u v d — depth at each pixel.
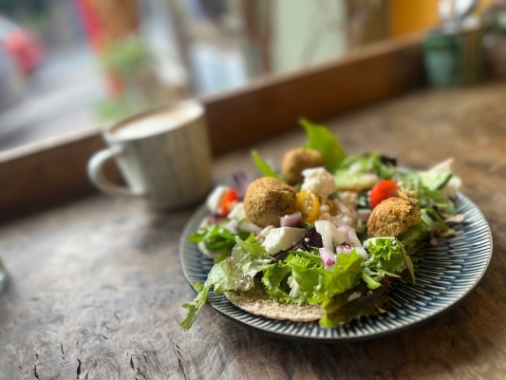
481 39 0.69
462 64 0.70
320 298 0.26
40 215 0.54
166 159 0.46
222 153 0.63
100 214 0.52
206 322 0.31
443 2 0.72
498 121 0.56
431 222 0.32
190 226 0.39
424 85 0.76
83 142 0.55
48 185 0.55
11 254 0.47
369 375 0.25
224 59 1.09
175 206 0.49
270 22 0.95
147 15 1.16
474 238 0.31
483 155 0.48
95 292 0.38
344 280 0.26
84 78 1.03
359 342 0.27
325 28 0.96
